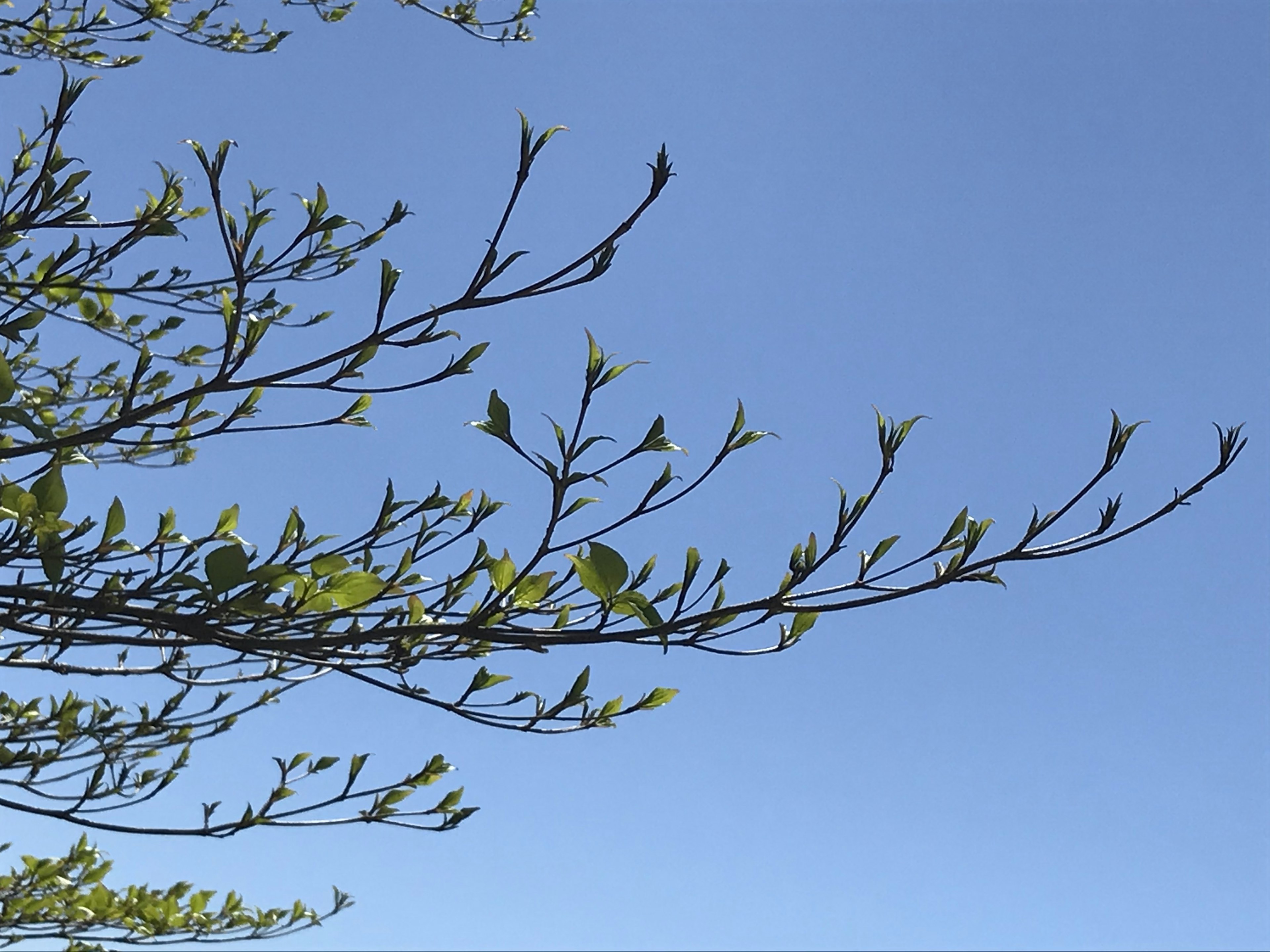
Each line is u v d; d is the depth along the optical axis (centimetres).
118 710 321
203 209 317
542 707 226
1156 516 175
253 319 186
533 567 177
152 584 202
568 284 170
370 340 179
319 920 384
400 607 210
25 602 195
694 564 180
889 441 181
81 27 392
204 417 233
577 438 169
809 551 182
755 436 181
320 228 192
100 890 340
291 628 194
